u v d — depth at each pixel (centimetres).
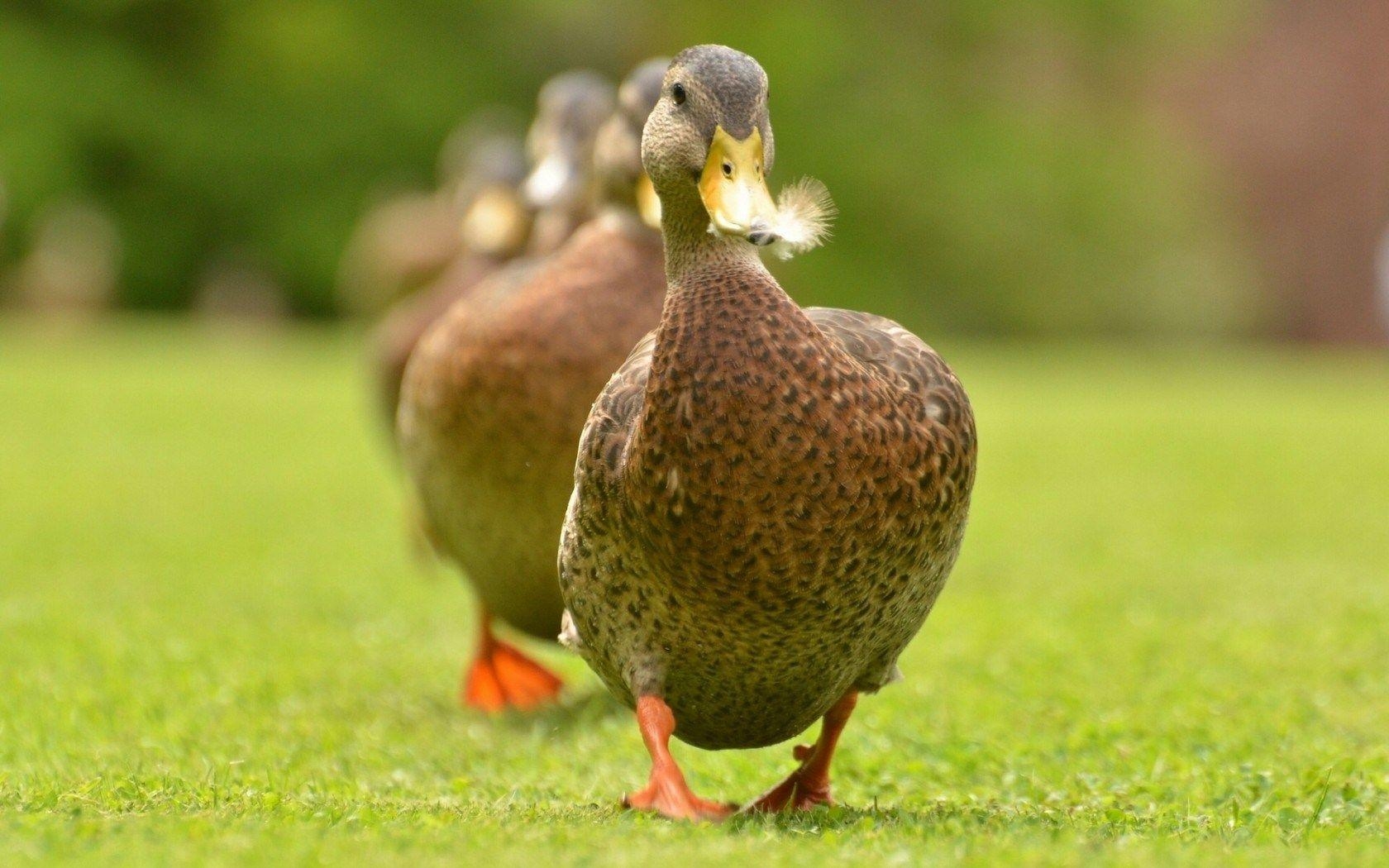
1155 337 5934
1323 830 580
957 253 5762
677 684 624
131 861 507
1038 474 2016
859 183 5641
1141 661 952
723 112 607
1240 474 2020
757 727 643
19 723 791
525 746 808
